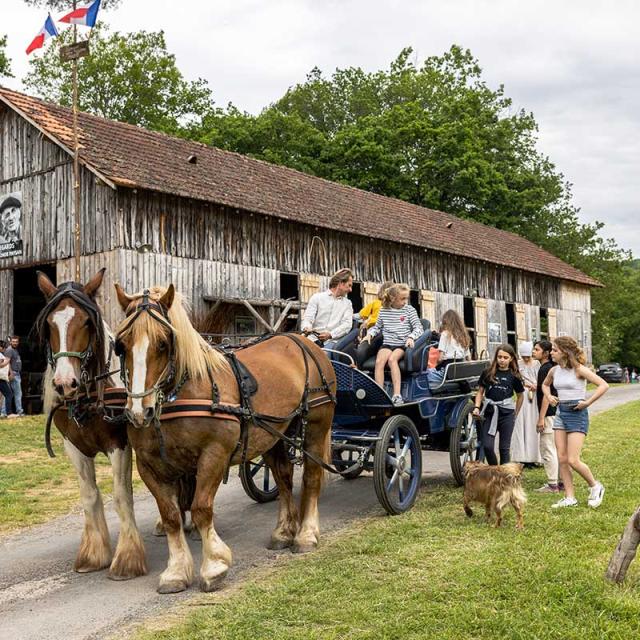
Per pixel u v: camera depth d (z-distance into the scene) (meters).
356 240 22.19
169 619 4.54
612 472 8.77
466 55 48.50
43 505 8.23
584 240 47.34
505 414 8.30
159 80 43.47
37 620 4.66
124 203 15.84
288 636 4.01
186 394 5.10
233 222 18.27
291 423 6.26
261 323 18.39
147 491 9.03
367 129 39.66
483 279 28.70
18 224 18.16
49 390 5.59
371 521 6.89
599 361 51.47
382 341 8.20
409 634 3.99
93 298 5.59
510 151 45.94
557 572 4.88
